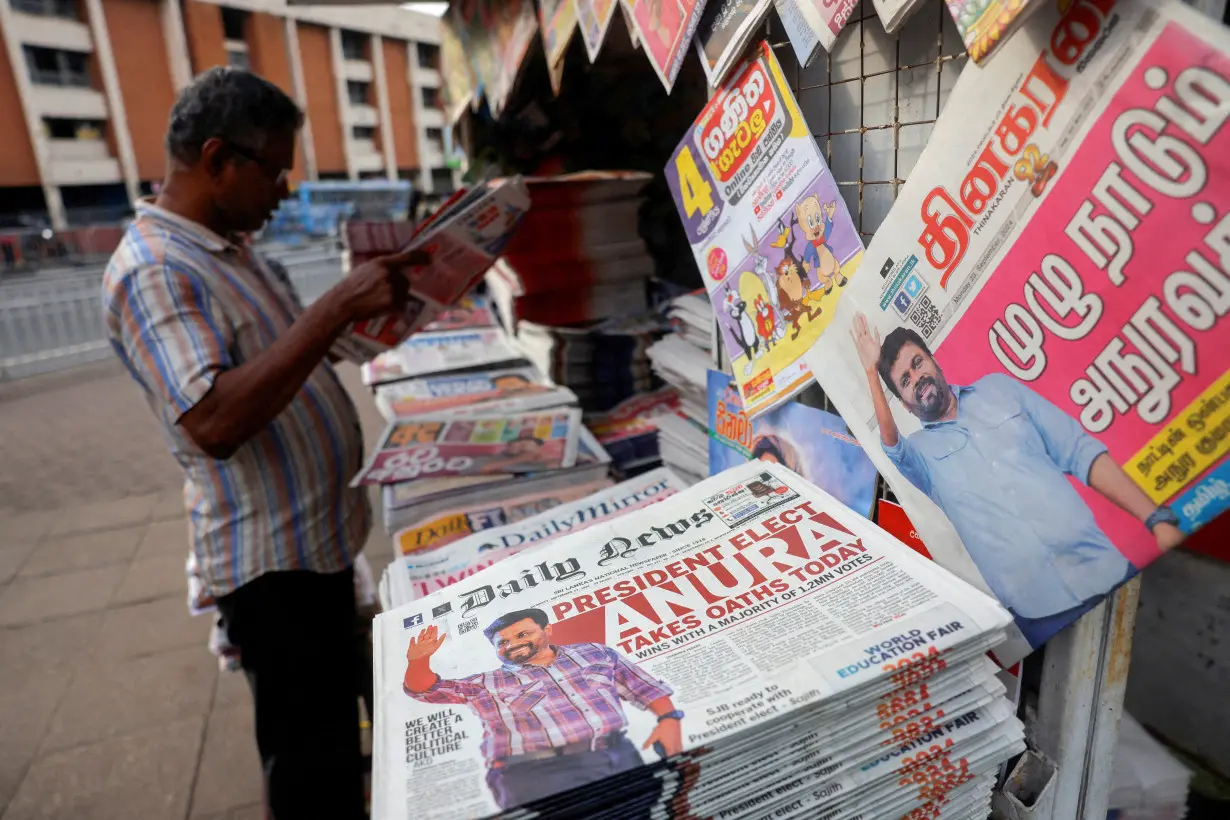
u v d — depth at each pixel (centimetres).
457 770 45
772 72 64
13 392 661
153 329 115
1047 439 47
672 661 52
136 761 211
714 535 67
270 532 133
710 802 46
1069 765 58
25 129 2358
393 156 3491
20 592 310
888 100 61
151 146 2678
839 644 50
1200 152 36
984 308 49
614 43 137
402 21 3388
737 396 86
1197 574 132
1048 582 49
